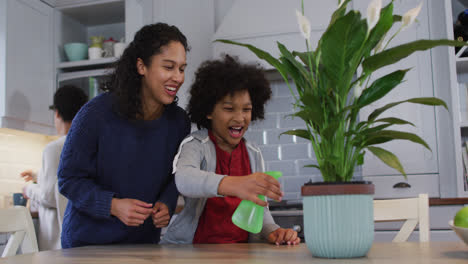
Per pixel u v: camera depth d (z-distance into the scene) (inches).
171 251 37.4
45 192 85.7
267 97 54.2
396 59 29.7
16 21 102.1
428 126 98.4
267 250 36.9
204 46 114.4
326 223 29.8
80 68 115.6
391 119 31.9
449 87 97.2
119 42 114.7
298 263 28.3
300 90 35.4
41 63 108.8
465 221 31.9
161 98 50.1
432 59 99.3
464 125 95.5
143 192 51.4
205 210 51.0
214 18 122.7
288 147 116.3
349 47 29.8
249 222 37.8
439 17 99.5
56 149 86.4
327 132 30.7
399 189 98.2
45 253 37.6
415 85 99.9
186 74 106.0
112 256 34.5
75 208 50.3
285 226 88.8
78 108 93.1
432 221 92.6
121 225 48.8
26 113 103.4
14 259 33.7
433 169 97.2
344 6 32.5
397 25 101.7
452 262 27.4
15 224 49.7
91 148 49.4
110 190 50.7
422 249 34.8
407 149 98.8
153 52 48.8
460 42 27.1
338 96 32.1
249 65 52.8
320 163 32.8
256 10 110.0
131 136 50.1
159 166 51.8
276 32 107.6
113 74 52.7
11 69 100.3
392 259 29.4
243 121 48.5
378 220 53.9
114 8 113.1
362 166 100.0
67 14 116.6
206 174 40.5
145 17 105.1
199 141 50.3
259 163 53.9
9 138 111.6
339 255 29.9
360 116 102.3
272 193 36.2
